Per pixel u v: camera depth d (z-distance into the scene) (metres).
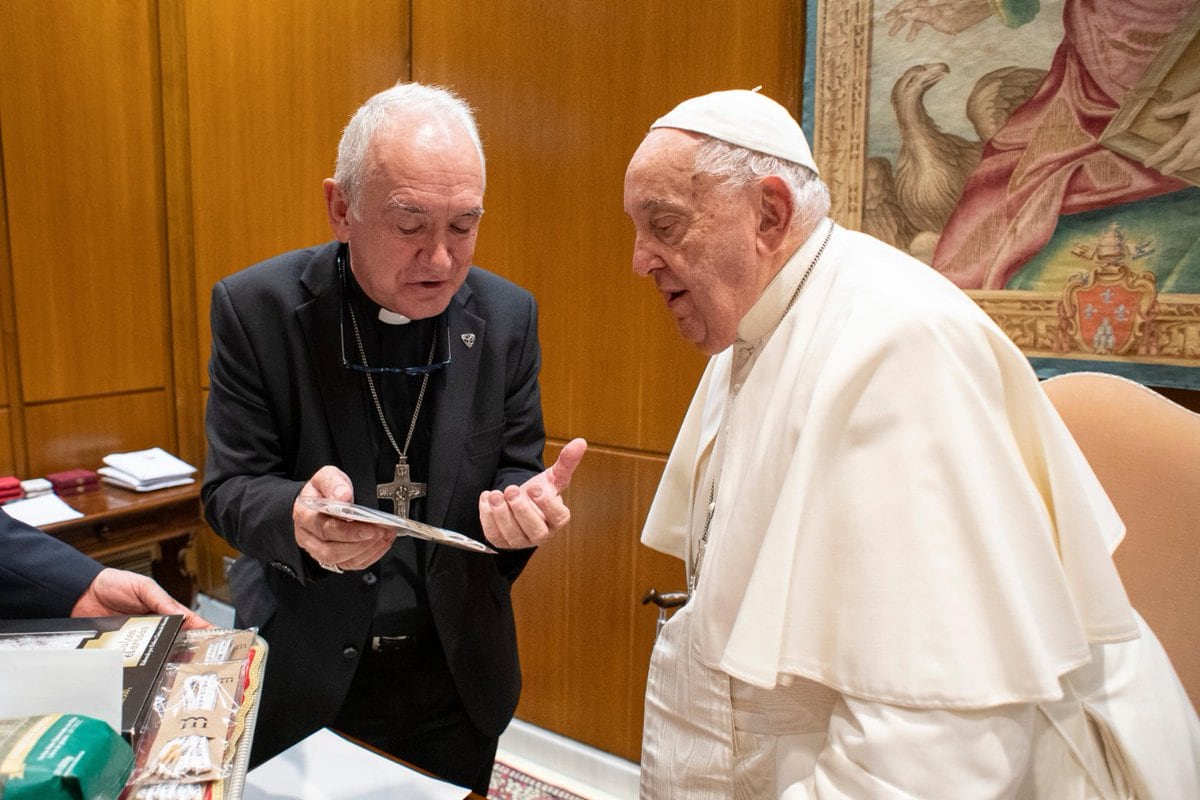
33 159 3.13
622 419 2.60
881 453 0.97
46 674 0.76
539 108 2.60
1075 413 1.47
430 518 1.42
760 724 1.09
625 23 2.40
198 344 3.64
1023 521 0.97
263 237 3.37
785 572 0.99
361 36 2.95
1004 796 0.91
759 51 2.20
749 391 1.18
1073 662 0.96
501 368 1.52
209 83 3.38
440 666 1.54
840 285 1.10
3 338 3.09
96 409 3.40
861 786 0.90
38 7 3.10
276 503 1.24
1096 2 1.70
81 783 0.63
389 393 1.46
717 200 1.07
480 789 1.64
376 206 1.16
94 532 2.88
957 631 0.91
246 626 1.49
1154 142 1.68
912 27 1.93
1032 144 1.82
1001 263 1.89
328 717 1.41
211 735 0.83
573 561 2.74
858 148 2.04
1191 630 1.32
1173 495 1.35
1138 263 1.73
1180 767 1.06
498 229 2.76
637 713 2.67
